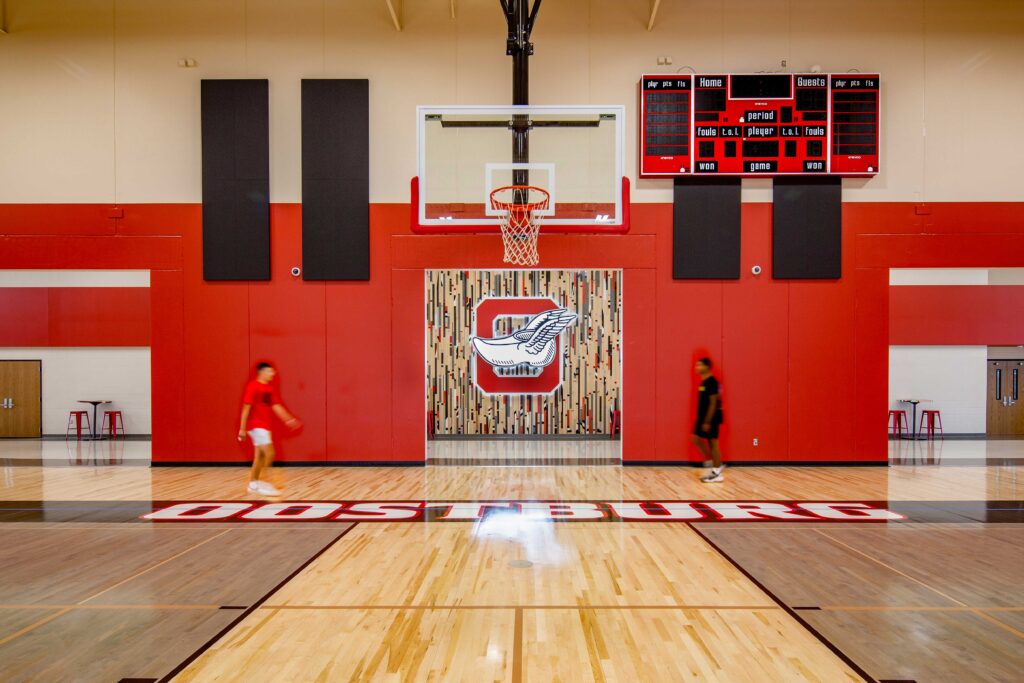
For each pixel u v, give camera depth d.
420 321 8.36
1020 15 8.37
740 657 2.83
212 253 8.34
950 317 12.19
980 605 3.47
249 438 8.30
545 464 8.51
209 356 8.32
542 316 12.09
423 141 8.04
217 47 8.42
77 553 4.43
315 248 8.34
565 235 8.37
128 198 8.38
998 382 12.57
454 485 6.98
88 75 8.40
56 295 12.27
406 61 8.41
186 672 2.69
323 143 8.33
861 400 8.31
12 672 2.69
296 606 3.44
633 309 8.38
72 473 7.82
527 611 3.37
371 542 4.70
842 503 6.05
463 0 8.41
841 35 8.39
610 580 3.86
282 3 8.41
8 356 12.38
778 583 3.81
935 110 8.38
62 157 8.38
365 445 8.33
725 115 8.20
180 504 6.00
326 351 8.35
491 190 8.03
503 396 12.34
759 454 8.30
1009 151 8.37
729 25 8.39
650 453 8.34
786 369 8.33
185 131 8.41
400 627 3.16
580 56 8.41
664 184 8.38
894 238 8.34
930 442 11.29
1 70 8.38
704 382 7.23
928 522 5.31
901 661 2.80
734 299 8.37
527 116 8.04
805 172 8.18
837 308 8.34
